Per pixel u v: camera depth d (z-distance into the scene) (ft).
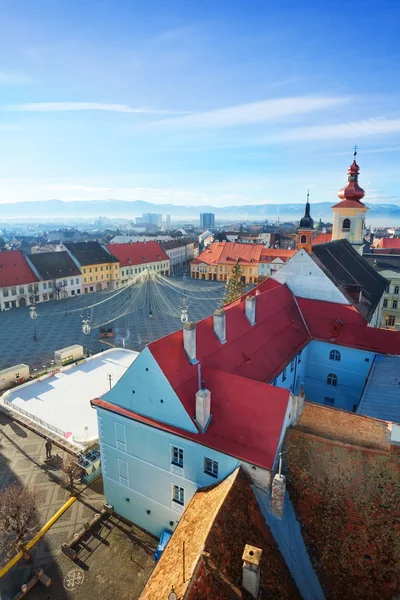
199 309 353.51
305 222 171.83
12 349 250.57
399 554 70.54
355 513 75.41
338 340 155.22
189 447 90.27
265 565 67.82
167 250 559.79
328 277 166.20
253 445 84.48
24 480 125.59
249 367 118.11
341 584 71.00
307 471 81.41
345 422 83.35
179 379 94.17
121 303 377.71
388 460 76.79
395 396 114.73
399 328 204.33
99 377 192.13
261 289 179.01
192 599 54.34
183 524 76.95
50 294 387.75
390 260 276.82
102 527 107.76
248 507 75.51
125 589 89.92
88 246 441.68
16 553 99.96
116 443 104.58
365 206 243.81
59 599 87.86
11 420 159.33
